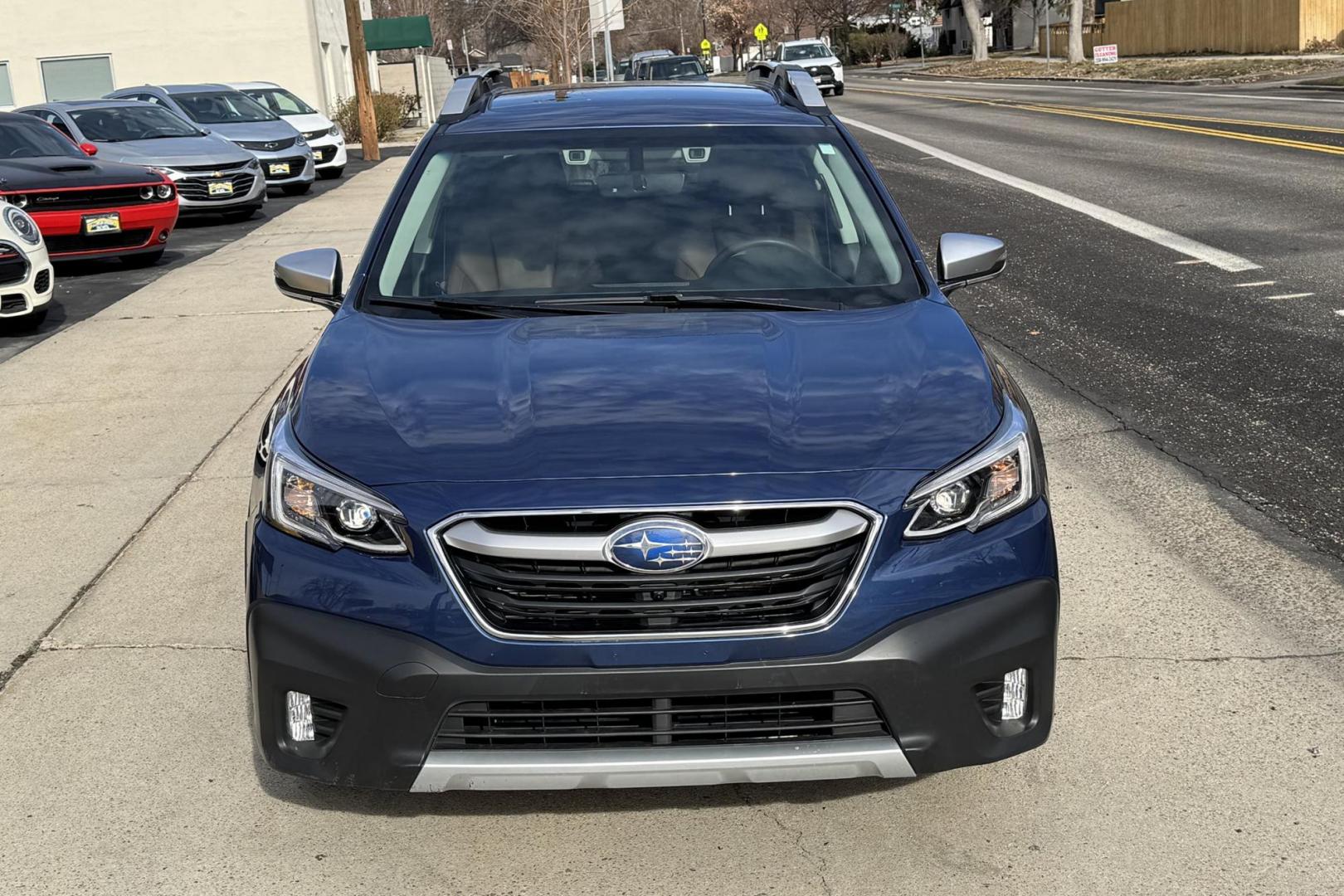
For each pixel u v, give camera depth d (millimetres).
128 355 8680
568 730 2877
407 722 2850
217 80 31281
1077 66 48406
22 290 9125
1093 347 7867
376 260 4016
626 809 3297
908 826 3205
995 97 35281
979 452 3018
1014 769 3445
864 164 4402
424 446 3021
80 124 17125
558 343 3494
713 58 112688
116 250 12438
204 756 3613
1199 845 3090
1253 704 3732
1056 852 3084
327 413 3182
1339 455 5809
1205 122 22406
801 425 3068
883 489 2904
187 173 16203
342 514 2922
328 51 33875
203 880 3059
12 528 5492
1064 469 5789
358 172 23578
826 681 2832
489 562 2859
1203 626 4238
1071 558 4816
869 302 3811
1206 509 5258
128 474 6191
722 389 3209
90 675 4121
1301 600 4406
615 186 4262
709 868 3057
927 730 2895
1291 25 42469
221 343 8914
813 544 2855
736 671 2811
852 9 95500
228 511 5637
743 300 3791
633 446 2979
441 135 4516
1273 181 14633
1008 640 2922
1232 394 6777
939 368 3328
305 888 3021
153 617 4559
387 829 3242
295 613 2902
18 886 3051
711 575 2834
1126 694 3816
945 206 14359
